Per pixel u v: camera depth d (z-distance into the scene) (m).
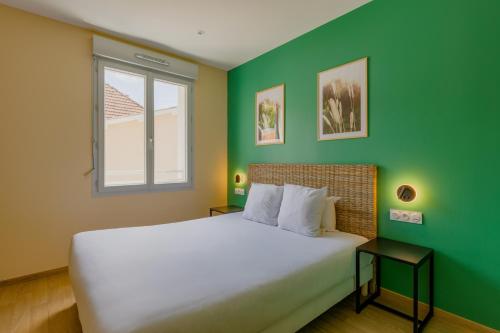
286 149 3.10
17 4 2.37
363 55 2.36
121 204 3.06
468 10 1.79
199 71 3.71
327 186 2.60
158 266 1.54
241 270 1.52
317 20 2.61
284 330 1.50
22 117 2.47
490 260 1.72
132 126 3.19
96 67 2.85
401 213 2.11
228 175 4.05
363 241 2.17
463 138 1.82
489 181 1.72
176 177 3.59
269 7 2.39
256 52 3.35
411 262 1.68
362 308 2.05
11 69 2.41
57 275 2.64
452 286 1.88
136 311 1.08
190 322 1.08
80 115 2.77
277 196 2.69
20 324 1.86
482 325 1.76
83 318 1.27
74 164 2.75
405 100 2.10
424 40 1.99
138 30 2.81
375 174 2.25
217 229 2.40
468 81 1.79
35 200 2.55
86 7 2.40
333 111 2.60
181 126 3.63
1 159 2.39
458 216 1.85
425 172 2.00
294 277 1.52
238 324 1.23
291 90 3.03
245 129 3.71
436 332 1.77
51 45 2.60
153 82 3.27
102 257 1.65
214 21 2.63
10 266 2.45
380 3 2.24
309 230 2.22
